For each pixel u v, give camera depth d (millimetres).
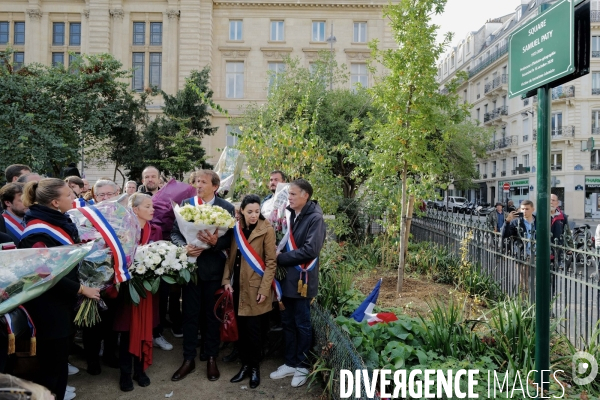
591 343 3928
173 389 4012
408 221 8305
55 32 31328
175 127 22984
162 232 5035
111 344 4500
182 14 30094
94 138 23391
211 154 30781
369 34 31203
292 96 14492
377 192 9055
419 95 6672
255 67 31281
